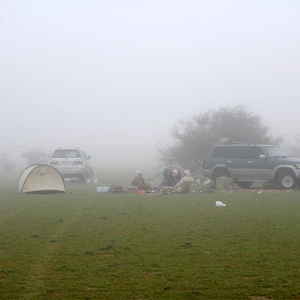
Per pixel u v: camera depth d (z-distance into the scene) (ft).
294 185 89.61
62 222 51.67
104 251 37.09
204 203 68.85
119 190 88.53
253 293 26.84
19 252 36.91
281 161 90.07
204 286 28.14
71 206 66.64
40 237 42.88
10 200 75.31
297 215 55.67
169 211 60.23
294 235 42.98
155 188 89.20
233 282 28.86
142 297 26.32
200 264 32.99
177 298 26.11
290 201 70.74
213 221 51.47
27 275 30.66
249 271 31.14
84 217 55.42
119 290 27.53
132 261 33.91
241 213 57.67
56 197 80.18
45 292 27.25
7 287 28.17
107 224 50.03
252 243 39.63
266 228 46.73
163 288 27.84
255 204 67.05
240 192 86.58
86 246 38.91
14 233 44.98
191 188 96.17
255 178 91.91
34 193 87.15
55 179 88.22
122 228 47.42
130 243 39.99
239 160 92.84
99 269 31.94
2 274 30.91
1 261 34.19
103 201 73.26
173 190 85.15
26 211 61.26
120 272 31.19
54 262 33.81
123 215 56.80
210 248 37.86
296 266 32.27
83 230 46.39
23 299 26.02
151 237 42.55
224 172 94.48
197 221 51.55
